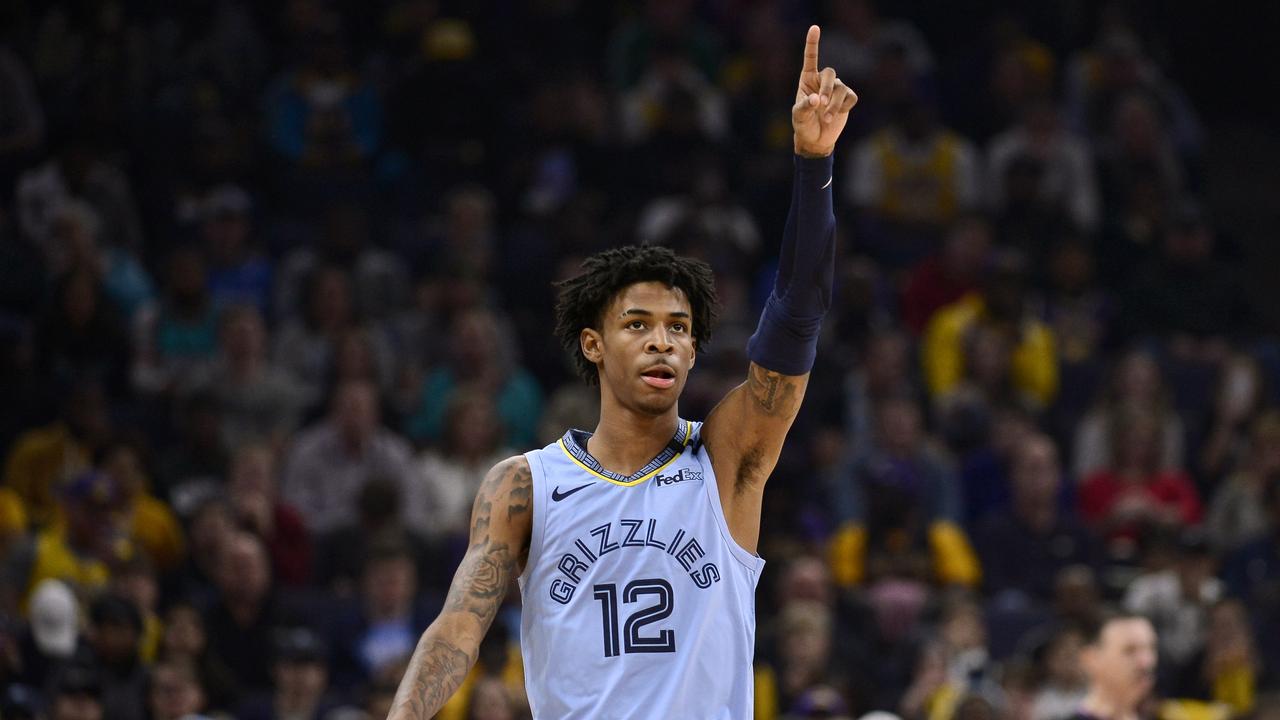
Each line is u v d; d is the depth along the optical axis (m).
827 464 36.69
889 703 30.61
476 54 48.09
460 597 11.35
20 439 33.88
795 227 11.48
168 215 42.75
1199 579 32.41
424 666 11.01
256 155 44.09
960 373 39.50
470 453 35.25
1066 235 44.97
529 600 11.48
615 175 45.19
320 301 38.41
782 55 48.91
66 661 25.86
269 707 28.23
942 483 36.12
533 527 11.54
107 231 40.97
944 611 31.20
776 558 33.00
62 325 36.28
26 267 38.16
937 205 45.75
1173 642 32.09
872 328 40.22
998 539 35.00
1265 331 49.91
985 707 26.70
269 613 30.25
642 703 11.10
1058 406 40.69
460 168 44.97
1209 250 46.66
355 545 32.75
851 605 32.22
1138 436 37.38
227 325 36.59
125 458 31.44
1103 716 21.55
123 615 26.53
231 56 47.47
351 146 45.34
